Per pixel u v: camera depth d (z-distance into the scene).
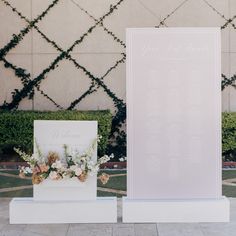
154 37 5.12
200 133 5.17
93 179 5.15
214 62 5.13
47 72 10.75
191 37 5.11
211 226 4.95
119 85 10.76
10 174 8.39
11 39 10.70
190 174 5.18
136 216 5.09
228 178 7.97
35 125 5.07
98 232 4.75
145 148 5.17
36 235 4.66
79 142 5.09
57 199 5.14
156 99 5.15
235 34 10.75
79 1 10.71
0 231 4.80
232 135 9.91
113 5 10.70
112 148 10.70
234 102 10.74
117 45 10.73
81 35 10.73
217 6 10.70
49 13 10.71
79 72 10.76
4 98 10.77
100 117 9.66
